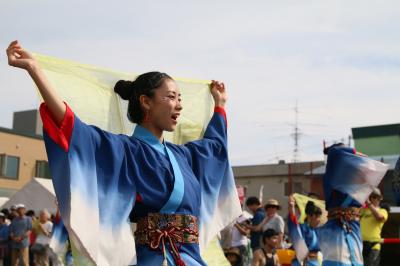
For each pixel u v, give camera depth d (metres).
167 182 3.67
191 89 5.11
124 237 3.53
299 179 48.44
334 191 8.35
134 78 4.51
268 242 9.54
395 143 28.47
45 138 3.31
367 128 29.25
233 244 11.32
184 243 3.66
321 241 8.34
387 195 22.70
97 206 3.42
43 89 3.27
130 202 3.59
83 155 3.38
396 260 10.34
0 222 17.27
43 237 16.25
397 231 10.74
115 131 4.42
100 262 3.44
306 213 10.22
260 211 12.37
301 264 9.98
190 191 3.74
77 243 3.41
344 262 8.11
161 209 3.64
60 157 3.32
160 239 3.58
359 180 8.16
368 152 28.97
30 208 22.38
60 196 3.34
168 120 3.88
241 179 51.25
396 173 5.86
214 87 5.02
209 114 5.13
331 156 8.36
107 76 4.43
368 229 9.69
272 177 50.00
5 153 39.19
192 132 5.05
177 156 3.90
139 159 3.66
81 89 4.31
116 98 4.45
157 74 3.94
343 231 8.20
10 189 39.19
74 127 3.34
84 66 4.35
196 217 3.80
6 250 16.67
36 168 41.06
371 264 9.61
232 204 4.47
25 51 3.29
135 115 3.94
